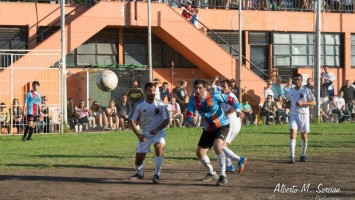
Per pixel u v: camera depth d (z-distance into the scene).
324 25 56.88
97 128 44.53
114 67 49.25
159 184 20.27
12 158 27.50
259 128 43.59
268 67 55.72
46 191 19.08
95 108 45.03
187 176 21.97
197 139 36.53
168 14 49.19
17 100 41.31
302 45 56.72
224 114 20.89
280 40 56.12
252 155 28.22
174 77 52.09
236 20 54.50
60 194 18.55
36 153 29.64
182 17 49.53
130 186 19.89
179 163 25.39
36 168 24.20
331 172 22.75
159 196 18.06
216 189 19.23
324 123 47.91
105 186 19.92
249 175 22.11
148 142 20.97
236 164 25.25
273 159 26.78
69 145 33.81
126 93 46.84
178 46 50.38
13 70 43.19
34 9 49.75
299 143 33.72
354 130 42.19
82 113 43.81
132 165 24.98
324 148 31.06
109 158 27.31
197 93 20.20
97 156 28.14
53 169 23.94
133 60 51.47
